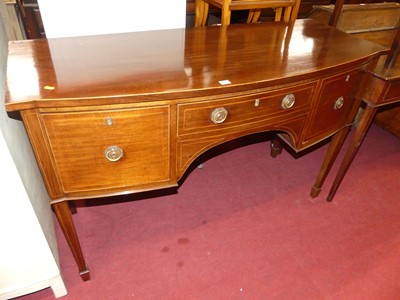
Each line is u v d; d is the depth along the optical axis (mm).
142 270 1250
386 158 1968
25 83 797
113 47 1073
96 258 1285
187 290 1188
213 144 992
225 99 904
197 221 1481
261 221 1500
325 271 1288
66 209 970
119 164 897
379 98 1260
